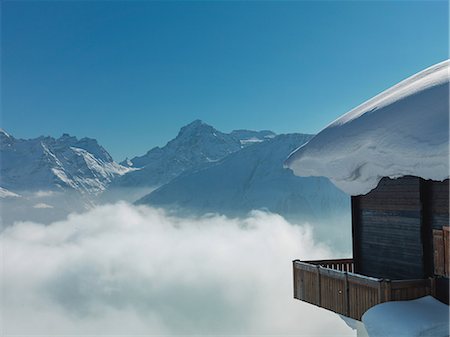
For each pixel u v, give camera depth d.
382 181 12.48
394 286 10.44
